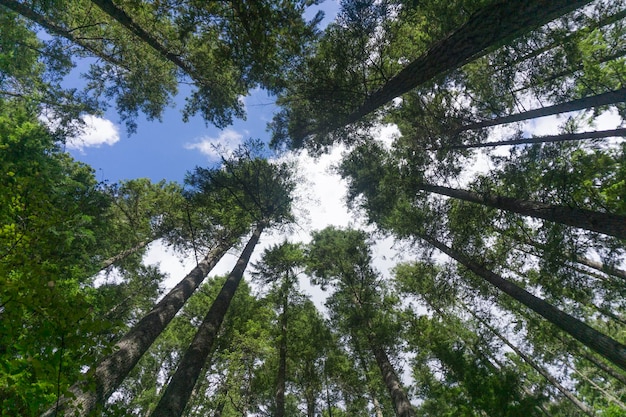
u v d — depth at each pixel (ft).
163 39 32.07
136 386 49.67
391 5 22.27
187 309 49.11
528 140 30.86
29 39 32.32
